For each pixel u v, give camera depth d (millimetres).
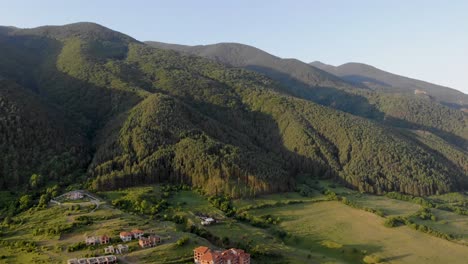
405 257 164000
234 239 160500
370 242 175875
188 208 184500
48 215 159875
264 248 156125
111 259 128375
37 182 185500
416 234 187750
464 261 163750
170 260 133750
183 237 147000
